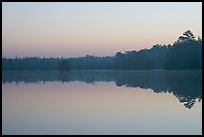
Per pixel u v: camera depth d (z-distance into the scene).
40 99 22.34
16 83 42.62
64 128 12.50
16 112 16.44
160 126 12.59
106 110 16.69
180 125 12.70
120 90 28.14
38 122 13.71
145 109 16.78
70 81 45.38
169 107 17.38
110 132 11.70
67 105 18.95
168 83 35.75
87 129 12.27
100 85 35.22
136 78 49.50
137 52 104.44
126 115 15.09
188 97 21.94
